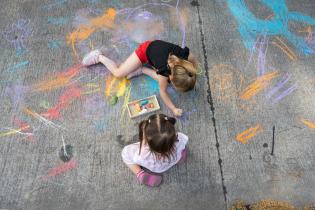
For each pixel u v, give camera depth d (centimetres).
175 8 355
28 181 268
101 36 338
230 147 283
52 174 271
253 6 358
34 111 298
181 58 268
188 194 264
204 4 358
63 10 353
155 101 301
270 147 282
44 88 309
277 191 265
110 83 312
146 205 260
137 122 293
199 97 305
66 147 282
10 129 289
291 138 286
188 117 296
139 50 295
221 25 345
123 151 265
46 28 342
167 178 271
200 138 287
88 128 290
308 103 303
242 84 312
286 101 303
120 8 355
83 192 265
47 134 288
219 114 297
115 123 293
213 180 270
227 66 321
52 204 260
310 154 280
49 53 328
